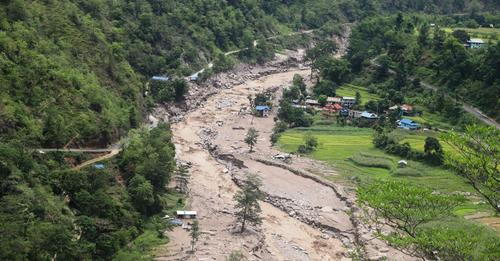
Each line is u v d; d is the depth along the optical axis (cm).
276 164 14388
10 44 11488
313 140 15488
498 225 9625
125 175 11338
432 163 13825
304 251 10269
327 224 11288
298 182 13438
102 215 9419
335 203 12331
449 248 4112
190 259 9250
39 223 7931
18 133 9956
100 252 8662
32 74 11412
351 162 14500
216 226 10769
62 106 11650
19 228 7494
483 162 4106
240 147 15625
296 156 15012
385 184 4516
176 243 9819
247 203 10625
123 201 10275
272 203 12375
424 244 4159
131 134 12738
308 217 11612
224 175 13838
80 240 8450
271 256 9912
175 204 11475
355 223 11138
